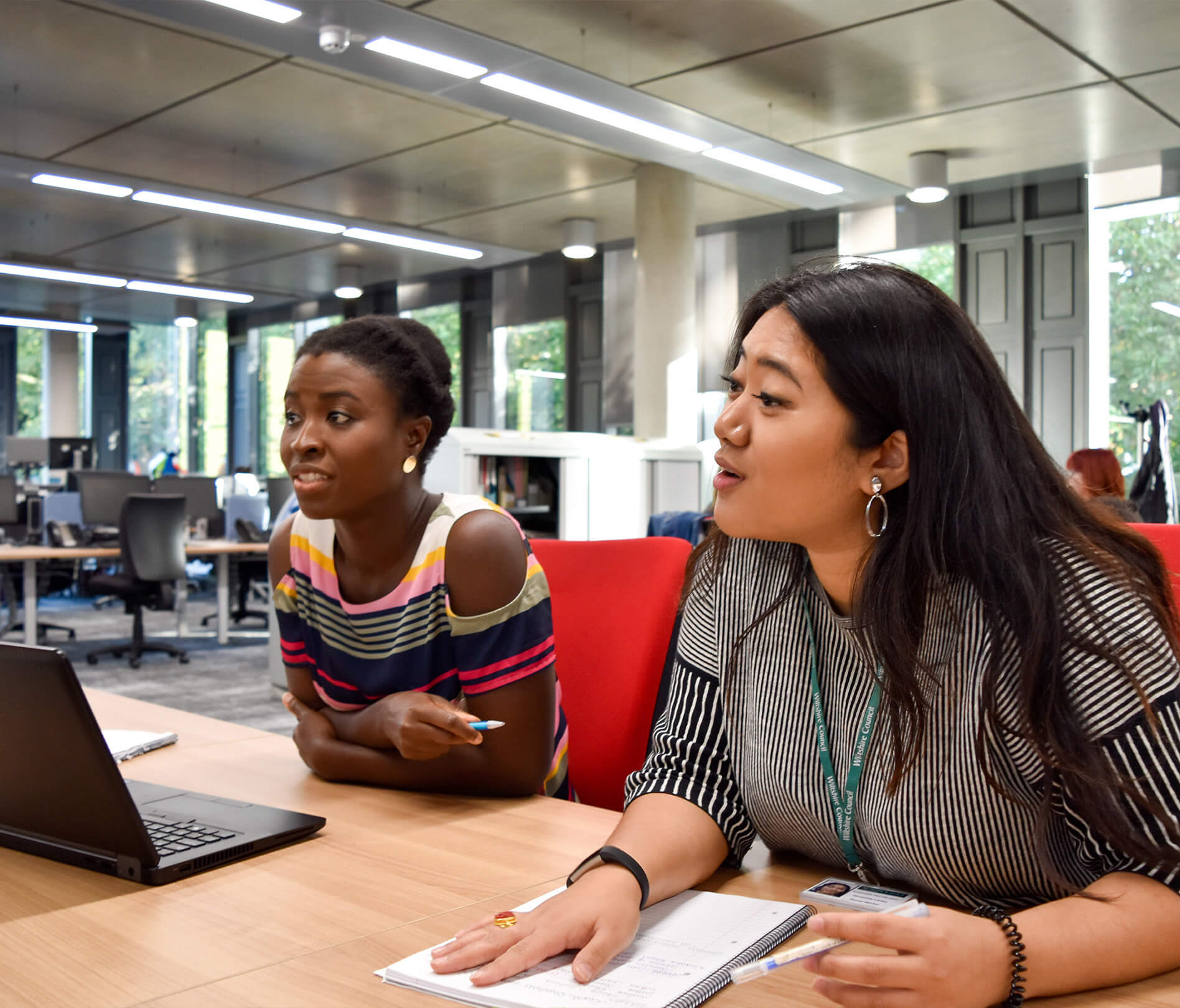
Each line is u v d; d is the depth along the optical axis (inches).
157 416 614.9
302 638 58.1
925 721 34.2
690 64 225.9
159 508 265.4
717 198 337.4
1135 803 30.4
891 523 34.2
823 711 38.4
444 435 55.2
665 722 44.1
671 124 230.4
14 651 38.8
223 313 565.0
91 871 40.9
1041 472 34.4
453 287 465.1
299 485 51.1
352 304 512.7
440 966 31.1
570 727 64.0
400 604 53.9
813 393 33.3
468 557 52.6
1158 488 248.4
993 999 27.8
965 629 33.5
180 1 175.0
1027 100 242.4
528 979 30.6
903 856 36.2
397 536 53.7
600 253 409.1
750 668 40.6
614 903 33.8
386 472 51.5
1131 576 32.9
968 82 232.2
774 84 235.6
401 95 253.8
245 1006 29.4
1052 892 34.8
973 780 33.9
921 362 33.0
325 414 50.7
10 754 41.2
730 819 40.8
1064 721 31.2
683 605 46.0
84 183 280.2
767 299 35.5
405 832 46.2
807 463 33.4
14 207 356.2
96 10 208.7
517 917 33.6
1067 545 33.3
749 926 34.7
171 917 36.0
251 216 311.6
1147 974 29.9
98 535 310.0
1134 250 298.8
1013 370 312.5
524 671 52.5
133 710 72.2
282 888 39.0
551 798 54.1
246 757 59.9
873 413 33.0
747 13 202.5
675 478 292.8
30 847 42.8
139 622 272.2
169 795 50.1
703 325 381.4
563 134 278.4
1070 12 197.3
